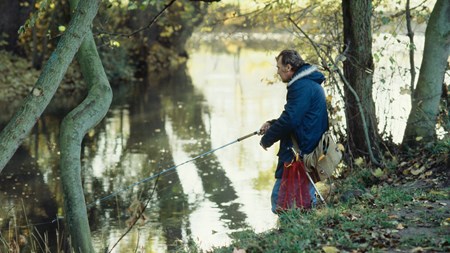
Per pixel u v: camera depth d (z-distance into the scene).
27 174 14.11
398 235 6.57
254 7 15.68
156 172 14.36
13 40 30.77
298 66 7.66
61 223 10.74
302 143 7.59
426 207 7.69
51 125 20.39
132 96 27.61
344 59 10.67
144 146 17.19
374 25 13.23
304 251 6.05
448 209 7.54
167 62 40.84
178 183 13.34
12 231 10.38
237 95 27.67
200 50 52.12
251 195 12.40
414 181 9.41
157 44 40.28
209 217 10.97
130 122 21.02
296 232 6.59
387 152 11.02
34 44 29.48
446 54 11.05
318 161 7.62
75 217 7.92
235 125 20.41
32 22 8.55
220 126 20.25
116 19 33.06
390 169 10.31
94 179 13.70
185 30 42.16
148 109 23.91
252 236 6.86
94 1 6.99
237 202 11.91
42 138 18.23
